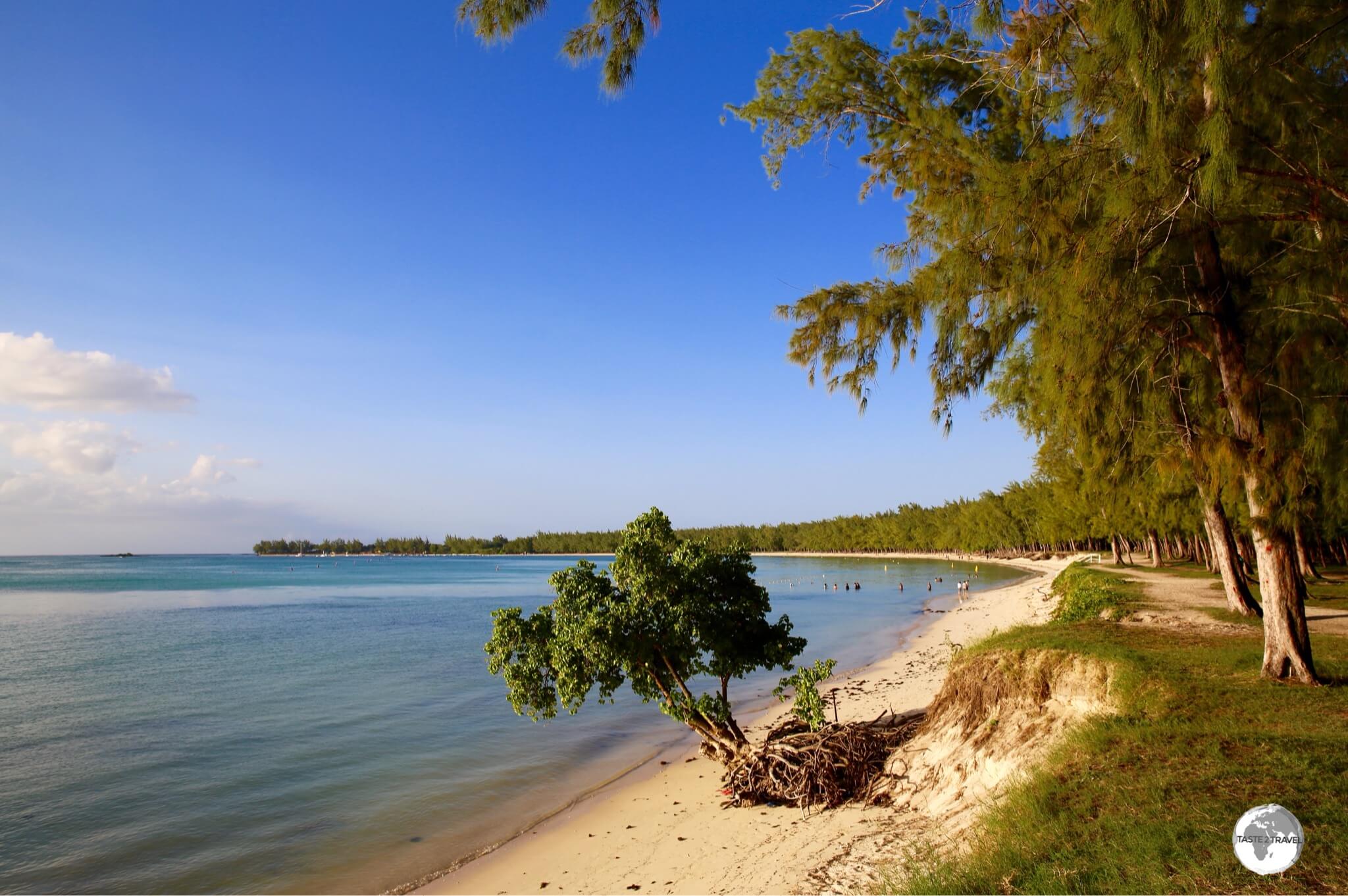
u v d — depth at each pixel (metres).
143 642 43.59
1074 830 6.93
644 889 10.26
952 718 12.91
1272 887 5.31
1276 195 8.66
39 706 25.38
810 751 13.13
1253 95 7.54
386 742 20.27
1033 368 12.83
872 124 13.46
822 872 9.42
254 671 32.62
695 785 15.52
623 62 6.15
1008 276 10.45
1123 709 10.12
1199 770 7.52
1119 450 10.91
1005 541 126.56
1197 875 5.62
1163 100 6.99
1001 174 10.02
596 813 14.30
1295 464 9.16
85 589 105.88
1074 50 8.04
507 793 15.95
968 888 6.55
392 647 41.00
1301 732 8.17
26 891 11.60
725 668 15.12
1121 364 9.94
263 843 13.29
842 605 66.38
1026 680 11.95
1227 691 10.07
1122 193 8.00
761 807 13.19
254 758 18.78
